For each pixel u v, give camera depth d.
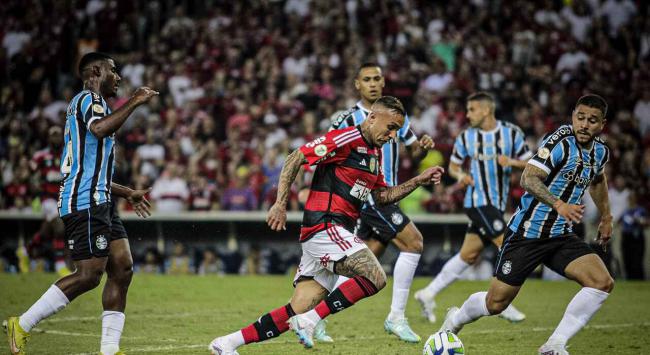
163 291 21.09
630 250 27.66
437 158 30.23
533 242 11.62
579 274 11.41
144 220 29.02
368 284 10.73
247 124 32.56
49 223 22.62
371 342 14.02
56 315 16.67
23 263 25.09
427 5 40.56
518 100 34.62
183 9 41.81
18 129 33.66
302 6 40.19
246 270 28.86
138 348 13.10
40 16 41.50
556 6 42.62
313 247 11.06
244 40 37.88
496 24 39.84
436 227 29.11
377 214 14.77
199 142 32.47
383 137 11.05
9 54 40.34
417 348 13.43
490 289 11.90
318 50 36.75
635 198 28.33
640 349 13.70
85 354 12.48
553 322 16.89
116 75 11.60
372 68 14.80
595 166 11.59
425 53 36.75
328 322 16.42
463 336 14.92
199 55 37.75
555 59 38.44
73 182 10.91
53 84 38.66
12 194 30.28
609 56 39.75
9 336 10.89
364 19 38.56
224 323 16.06
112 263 11.26
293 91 34.91
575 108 11.46
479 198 17.34
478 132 17.56
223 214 28.31
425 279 26.56
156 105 34.72
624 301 20.84
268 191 29.42
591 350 13.59
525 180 11.33
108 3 40.84
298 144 30.70
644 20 41.16
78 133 10.93
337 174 11.07
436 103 34.22
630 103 37.06
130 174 31.45
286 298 20.23
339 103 33.12
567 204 10.75
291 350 13.08
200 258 29.16
